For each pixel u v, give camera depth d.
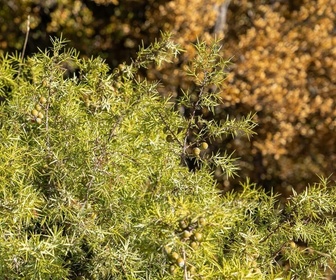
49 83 3.68
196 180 3.65
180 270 3.18
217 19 10.09
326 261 3.70
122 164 3.56
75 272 3.50
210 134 3.88
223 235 3.62
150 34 10.53
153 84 3.99
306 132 10.31
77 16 11.07
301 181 10.55
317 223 3.77
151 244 3.05
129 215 3.53
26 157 3.62
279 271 3.65
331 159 10.50
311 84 10.45
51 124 3.71
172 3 9.52
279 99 9.73
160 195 3.61
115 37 11.05
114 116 3.71
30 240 3.12
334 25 11.04
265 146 9.74
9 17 11.10
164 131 4.21
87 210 3.38
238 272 2.99
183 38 9.46
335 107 10.42
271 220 3.77
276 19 10.16
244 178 10.21
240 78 9.95
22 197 3.21
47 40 11.57
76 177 3.51
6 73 4.05
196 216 2.86
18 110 3.68
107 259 3.24
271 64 9.84
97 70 4.00
